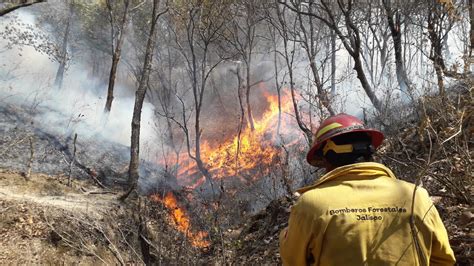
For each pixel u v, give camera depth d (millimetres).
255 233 7379
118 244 9891
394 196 2039
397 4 14164
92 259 9461
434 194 5051
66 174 14758
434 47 9883
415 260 1945
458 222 4410
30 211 10148
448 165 4973
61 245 9633
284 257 2146
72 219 10133
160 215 10531
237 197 9773
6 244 9250
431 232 2014
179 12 20109
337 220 1988
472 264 3881
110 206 11703
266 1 21156
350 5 12992
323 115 10477
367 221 1981
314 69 15172
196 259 6148
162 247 6562
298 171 10078
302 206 2074
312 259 2086
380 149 6957
